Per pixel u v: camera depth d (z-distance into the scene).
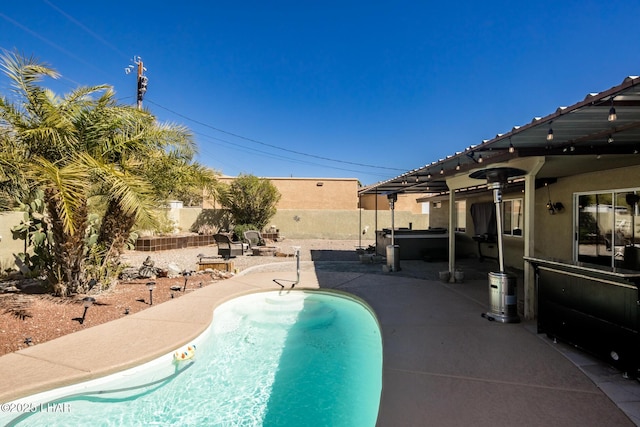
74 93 6.15
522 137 4.33
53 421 3.35
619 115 3.39
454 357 3.92
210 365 4.66
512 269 10.13
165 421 3.38
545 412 2.79
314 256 13.95
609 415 2.74
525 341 4.41
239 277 9.23
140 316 5.61
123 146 6.53
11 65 5.57
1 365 3.76
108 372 3.73
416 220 21.47
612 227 6.71
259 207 19.42
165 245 15.42
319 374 4.37
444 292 7.36
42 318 5.30
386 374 3.50
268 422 3.35
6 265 8.34
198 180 8.56
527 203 5.27
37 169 5.00
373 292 7.42
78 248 6.46
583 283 3.84
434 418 2.70
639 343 3.21
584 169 6.72
